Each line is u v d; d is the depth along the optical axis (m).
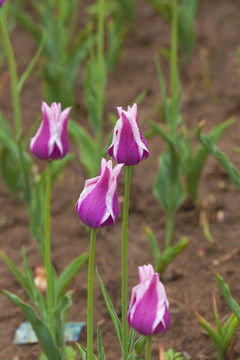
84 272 6.00
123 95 8.88
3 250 6.45
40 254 6.28
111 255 6.24
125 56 9.92
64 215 6.93
